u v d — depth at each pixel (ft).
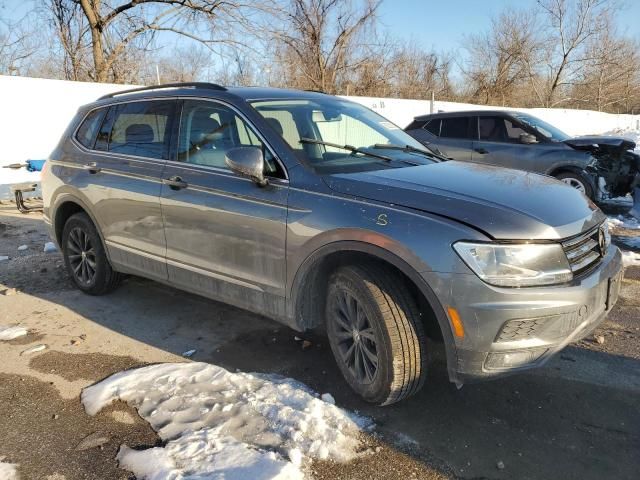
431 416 9.84
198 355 12.34
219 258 11.78
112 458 8.76
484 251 8.42
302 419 9.37
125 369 11.71
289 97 12.92
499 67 120.16
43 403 10.43
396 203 9.34
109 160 14.49
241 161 10.39
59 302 15.71
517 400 10.34
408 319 9.29
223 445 8.78
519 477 8.31
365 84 91.97
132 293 16.33
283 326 13.79
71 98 35.19
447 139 30.91
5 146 32.63
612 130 86.69
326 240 9.76
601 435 9.29
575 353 12.17
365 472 8.38
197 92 12.84
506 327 8.40
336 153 11.44
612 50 117.19
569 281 8.76
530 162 27.86
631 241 22.70
